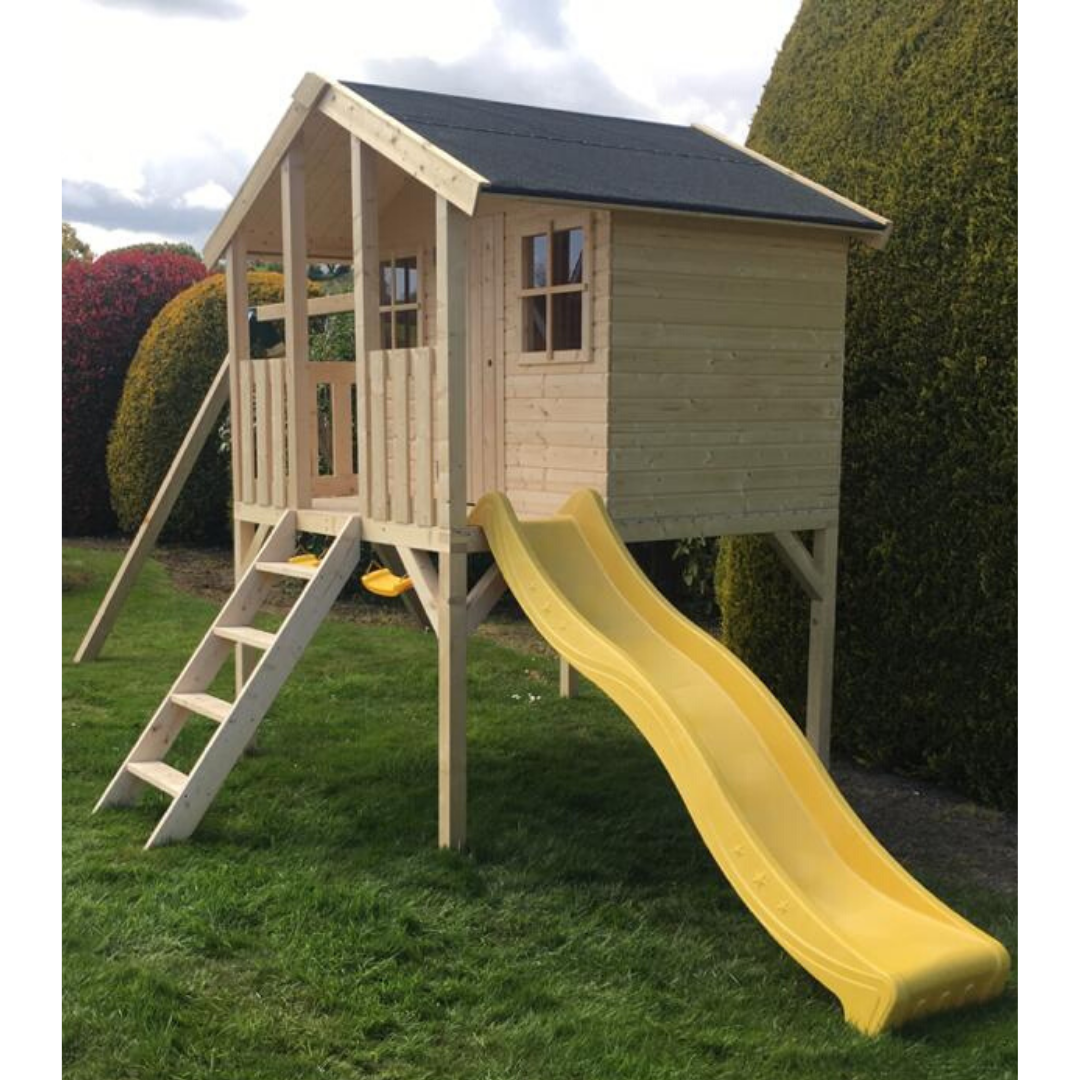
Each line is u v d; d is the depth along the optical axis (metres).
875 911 4.17
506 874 4.88
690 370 5.61
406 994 3.83
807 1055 3.52
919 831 5.63
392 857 5.03
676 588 10.60
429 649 9.06
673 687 4.84
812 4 7.24
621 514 5.47
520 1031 3.63
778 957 4.23
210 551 13.62
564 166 5.31
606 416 5.36
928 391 6.02
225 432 13.38
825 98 6.90
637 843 5.30
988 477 5.73
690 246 5.54
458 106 6.12
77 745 6.50
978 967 3.82
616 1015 3.75
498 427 6.16
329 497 6.92
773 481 5.99
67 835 5.24
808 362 6.07
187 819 5.20
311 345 12.55
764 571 7.32
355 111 5.52
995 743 5.84
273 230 6.91
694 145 6.79
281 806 5.67
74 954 4.02
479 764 6.36
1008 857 5.28
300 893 4.58
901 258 6.19
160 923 4.30
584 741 6.83
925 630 6.17
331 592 5.60
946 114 5.96
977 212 5.71
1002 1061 3.50
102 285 14.63
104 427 14.71
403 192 7.04
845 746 6.77
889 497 6.33
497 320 6.14
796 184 6.36
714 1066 3.46
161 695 7.63
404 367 5.39
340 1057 3.47
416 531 5.36
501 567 5.15
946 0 6.10
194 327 13.59
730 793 4.25
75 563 12.31
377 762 6.31
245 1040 3.54
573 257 5.61
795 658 7.12
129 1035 3.53
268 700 5.38
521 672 8.45
